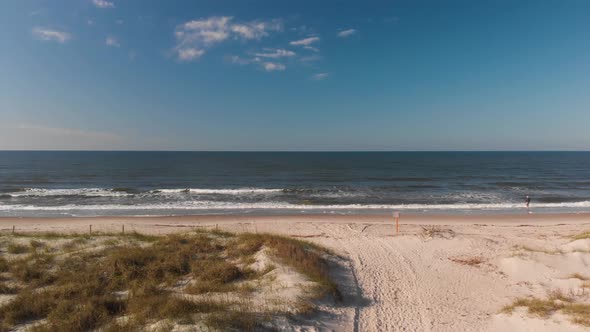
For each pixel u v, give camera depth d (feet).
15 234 45.52
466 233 54.65
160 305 22.20
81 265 31.58
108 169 211.00
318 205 87.86
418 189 121.19
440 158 400.26
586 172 196.54
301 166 254.06
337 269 35.29
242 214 76.69
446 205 87.30
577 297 26.99
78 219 70.13
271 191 113.91
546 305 25.00
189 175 179.01
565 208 84.58
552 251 40.06
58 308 22.27
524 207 85.46
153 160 329.11
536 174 184.44
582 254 36.06
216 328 18.33
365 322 24.02
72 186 128.06
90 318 20.72
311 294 25.72
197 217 72.69
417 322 24.44
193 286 27.12
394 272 35.45
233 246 38.60
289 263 32.07
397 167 243.40
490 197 102.06
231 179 160.35
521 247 42.86
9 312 21.48
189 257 34.68
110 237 43.42
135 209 82.38
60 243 39.45
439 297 29.48
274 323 20.33
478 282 32.99
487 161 325.01
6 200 94.48
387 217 73.20
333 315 24.03
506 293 30.19
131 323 19.76
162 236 45.24
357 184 139.33
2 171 189.98
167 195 104.53
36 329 19.49
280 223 65.05
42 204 88.63
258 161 324.60
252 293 25.75
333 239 48.70
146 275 29.86
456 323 24.29
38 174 173.27
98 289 26.48
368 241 47.32
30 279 28.53
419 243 45.96
